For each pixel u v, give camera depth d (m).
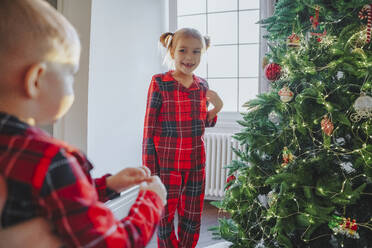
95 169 2.18
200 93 1.77
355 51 1.44
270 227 1.66
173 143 1.72
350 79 1.54
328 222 1.51
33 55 0.49
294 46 1.60
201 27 3.15
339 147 1.51
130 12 2.55
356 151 1.45
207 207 2.88
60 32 0.51
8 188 0.45
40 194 0.46
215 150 2.88
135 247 0.53
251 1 2.98
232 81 3.11
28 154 0.47
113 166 2.40
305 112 1.51
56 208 0.46
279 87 1.69
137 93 2.73
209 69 3.18
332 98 1.51
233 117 3.04
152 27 2.96
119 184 0.73
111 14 2.29
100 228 0.49
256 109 1.65
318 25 1.69
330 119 1.46
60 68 0.52
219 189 2.90
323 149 1.54
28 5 0.49
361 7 1.54
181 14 3.20
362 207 1.50
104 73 2.24
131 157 2.68
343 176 1.52
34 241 0.48
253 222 1.72
